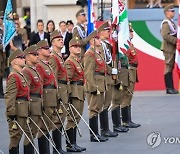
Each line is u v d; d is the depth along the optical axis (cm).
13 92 1959
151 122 2697
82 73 2256
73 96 2238
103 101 2391
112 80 2438
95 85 2327
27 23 4616
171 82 3372
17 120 1989
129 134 2486
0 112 3072
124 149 2241
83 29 3158
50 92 2125
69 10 4456
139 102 3178
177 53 2531
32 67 2052
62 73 2186
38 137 2125
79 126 2670
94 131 2383
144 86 3512
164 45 3319
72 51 2258
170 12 3288
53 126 2170
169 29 3284
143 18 3462
